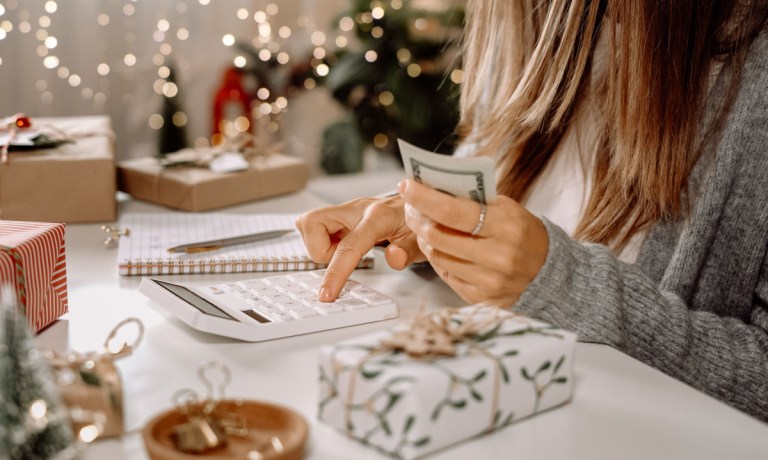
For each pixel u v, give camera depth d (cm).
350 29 288
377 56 274
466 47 121
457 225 71
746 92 92
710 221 92
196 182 117
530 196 113
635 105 92
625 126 93
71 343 66
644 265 97
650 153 93
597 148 102
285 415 50
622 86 93
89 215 110
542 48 97
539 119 98
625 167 95
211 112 280
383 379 49
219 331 67
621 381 63
